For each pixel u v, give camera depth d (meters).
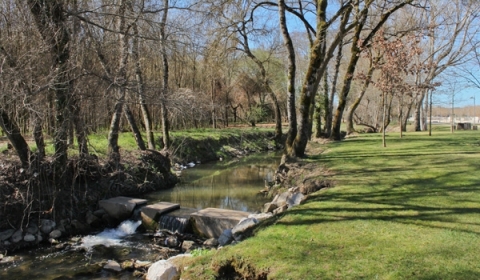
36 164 8.83
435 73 22.09
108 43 9.65
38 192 8.73
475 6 19.89
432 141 17.36
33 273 6.59
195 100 10.78
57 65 8.09
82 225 9.19
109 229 9.37
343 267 4.21
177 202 11.24
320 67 12.23
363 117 49.19
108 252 7.64
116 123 12.21
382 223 5.50
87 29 8.85
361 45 16.05
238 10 16.25
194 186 14.23
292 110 13.13
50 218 8.79
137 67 11.12
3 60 7.02
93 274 6.51
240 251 5.01
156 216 9.12
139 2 9.73
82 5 9.40
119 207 9.84
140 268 6.67
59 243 8.15
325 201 7.06
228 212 8.75
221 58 19.52
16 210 8.27
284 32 12.73
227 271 4.86
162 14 10.51
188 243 7.87
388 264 4.17
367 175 9.22
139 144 14.67
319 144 18.45
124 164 12.68
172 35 9.66
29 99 7.59
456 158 11.11
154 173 13.79
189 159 20.80
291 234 5.40
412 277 3.85
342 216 5.98
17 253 7.55
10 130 8.44
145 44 10.27
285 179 11.43
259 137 31.25
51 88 7.59
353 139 20.38
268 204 9.71
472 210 5.82
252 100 41.94
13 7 8.30
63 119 8.49
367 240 4.90
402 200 6.66
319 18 12.18
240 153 25.75
